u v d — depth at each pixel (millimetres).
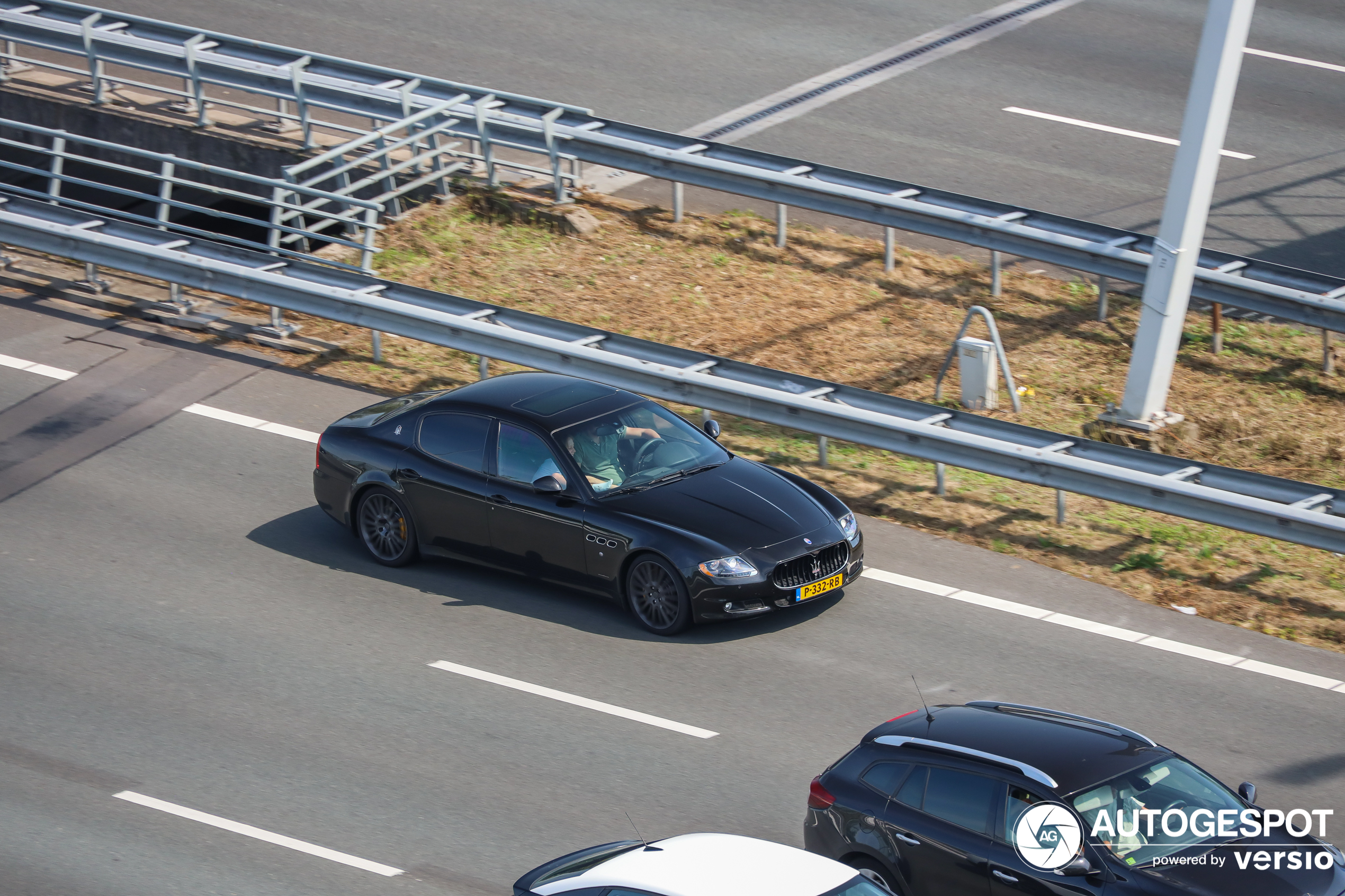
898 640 19906
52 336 30172
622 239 34219
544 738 17516
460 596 21297
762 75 40875
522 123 34562
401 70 38750
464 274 32781
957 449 23781
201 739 17406
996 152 36094
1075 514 24062
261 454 25734
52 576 21500
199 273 30297
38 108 39062
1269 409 27328
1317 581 21828
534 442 21109
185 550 22453
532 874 11992
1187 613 20797
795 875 11258
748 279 32406
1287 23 43500
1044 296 31500
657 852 11758
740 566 19531
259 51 36469
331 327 31391
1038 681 18812
